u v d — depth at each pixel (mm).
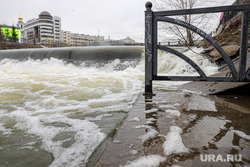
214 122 1408
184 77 2467
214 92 2688
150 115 1626
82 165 1164
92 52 11102
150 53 2572
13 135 1736
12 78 6055
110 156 918
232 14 11734
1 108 2707
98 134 1679
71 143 1518
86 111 2467
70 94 3582
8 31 52656
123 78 5949
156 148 995
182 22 2389
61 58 11469
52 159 1270
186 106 1944
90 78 5934
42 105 2850
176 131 1235
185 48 9617
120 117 2182
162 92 2918
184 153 930
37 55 12258
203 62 7340
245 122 1400
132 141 1092
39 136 1696
